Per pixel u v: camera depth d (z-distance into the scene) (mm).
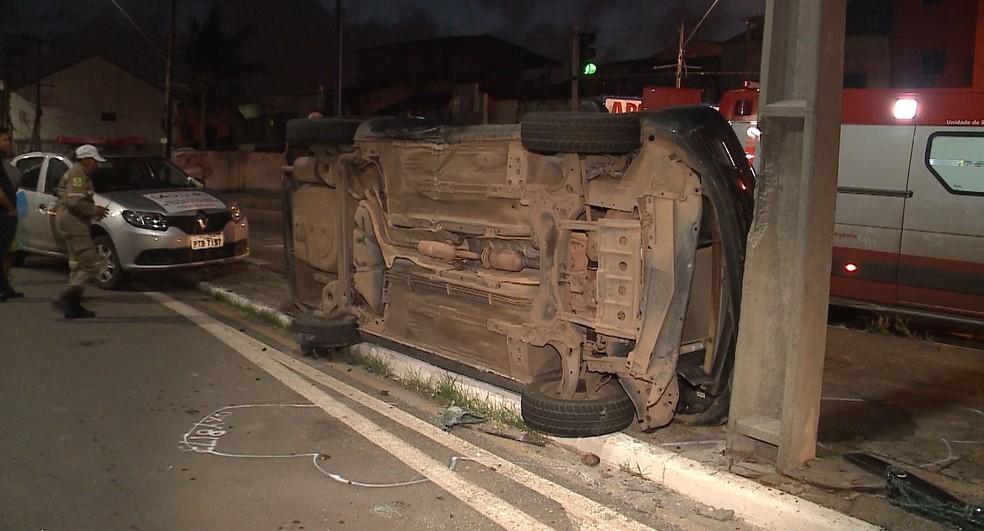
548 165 5574
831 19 4414
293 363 7668
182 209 11070
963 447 5305
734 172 5074
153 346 8242
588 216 5391
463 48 48719
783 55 4664
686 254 5008
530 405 5430
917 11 35938
